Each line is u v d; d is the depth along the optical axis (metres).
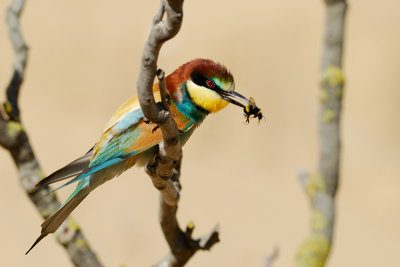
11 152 5.29
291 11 20.62
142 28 20.70
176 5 3.34
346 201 15.63
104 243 13.62
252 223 14.57
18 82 5.46
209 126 17.48
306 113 17.91
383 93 18.47
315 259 5.11
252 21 20.28
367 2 21.00
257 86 18.56
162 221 5.14
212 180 16.05
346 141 17.45
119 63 19.70
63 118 18.08
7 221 14.11
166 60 19.02
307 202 15.34
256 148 17.16
